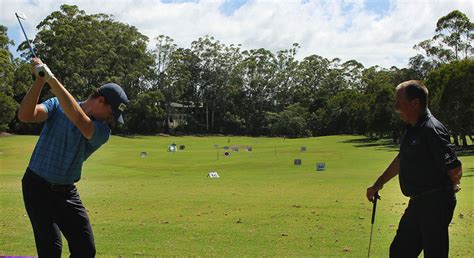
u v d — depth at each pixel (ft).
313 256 22.74
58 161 14.23
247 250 24.09
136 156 142.20
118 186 58.80
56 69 253.24
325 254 23.18
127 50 286.05
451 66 156.56
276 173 85.81
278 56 360.28
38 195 14.34
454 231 28.04
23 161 113.29
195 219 33.22
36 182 14.35
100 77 269.85
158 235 27.73
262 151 171.73
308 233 28.37
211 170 96.02
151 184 62.03
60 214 14.58
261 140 269.23
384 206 39.14
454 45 202.90
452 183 14.70
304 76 366.02
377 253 23.32
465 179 66.39
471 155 132.05
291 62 361.92
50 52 254.47
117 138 253.85
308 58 370.32
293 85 362.53
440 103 144.05
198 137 305.32
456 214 34.06
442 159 14.33
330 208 38.17
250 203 41.52
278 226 30.55
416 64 245.65
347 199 44.52
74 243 14.83
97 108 14.43
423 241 15.06
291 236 27.50
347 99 305.94
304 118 321.52
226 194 49.29
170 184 62.34
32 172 14.42
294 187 57.77
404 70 255.09
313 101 350.84
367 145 198.39
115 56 276.21
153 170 94.68
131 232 28.55
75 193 15.03
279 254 23.11
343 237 27.20
